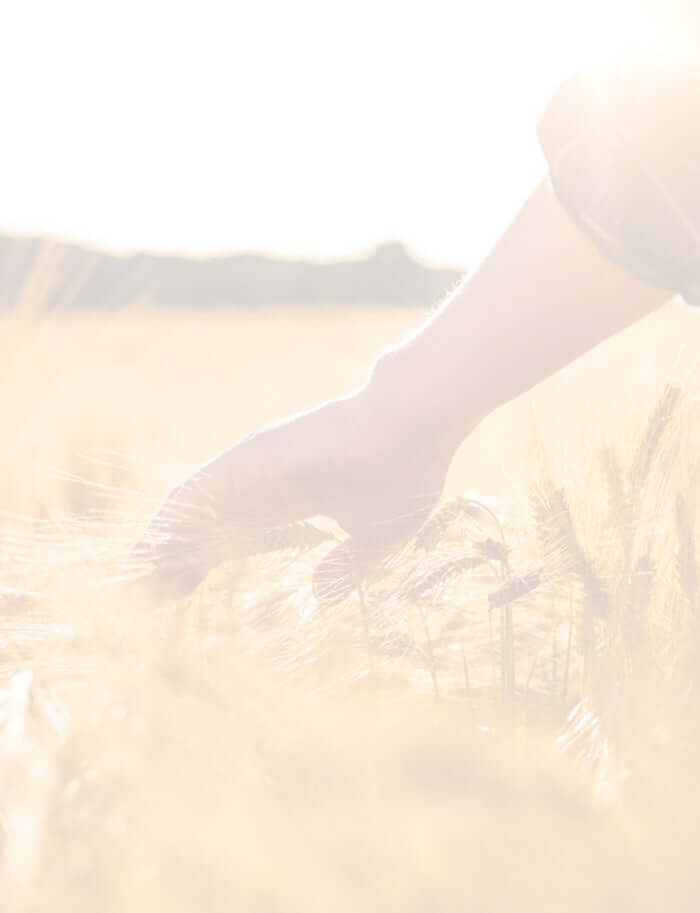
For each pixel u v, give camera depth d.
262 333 9.43
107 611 1.29
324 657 1.42
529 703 1.46
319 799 1.14
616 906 1.10
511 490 1.60
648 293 1.33
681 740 1.27
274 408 3.79
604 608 1.38
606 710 1.32
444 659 1.53
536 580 1.41
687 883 1.11
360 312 13.33
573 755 1.32
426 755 1.19
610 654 1.36
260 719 1.20
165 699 1.19
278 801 1.15
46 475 1.78
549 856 1.11
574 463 1.49
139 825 1.12
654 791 1.20
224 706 1.21
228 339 8.45
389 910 1.08
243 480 1.40
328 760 1.18
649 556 1.38
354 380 4.83
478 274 1.37
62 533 1.46
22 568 1.43
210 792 1.14
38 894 1.09
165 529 1.40
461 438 1.41
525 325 1.34
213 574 1.40
